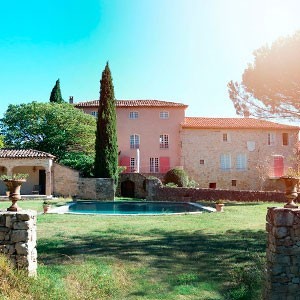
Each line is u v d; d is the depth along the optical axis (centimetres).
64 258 1034
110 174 3331
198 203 2714
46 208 2030
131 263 1010
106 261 1018
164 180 3603
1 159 3170
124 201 2922
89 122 3878
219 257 1060
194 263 1012
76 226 1552
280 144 4134
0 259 768
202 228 1510
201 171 4016
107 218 1830
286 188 743
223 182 4022
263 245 1188
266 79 1925
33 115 3819
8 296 700
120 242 1239
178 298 796
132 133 4141
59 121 3788
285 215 707
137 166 3900
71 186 3303
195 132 4053
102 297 802
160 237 1328
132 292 832
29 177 3562
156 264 1003
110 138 3366
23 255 791
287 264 699
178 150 4141
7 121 3881
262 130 4106
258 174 4062
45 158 3206
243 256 1062
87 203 2778
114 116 3428
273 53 1908
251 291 809
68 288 821
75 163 3512
